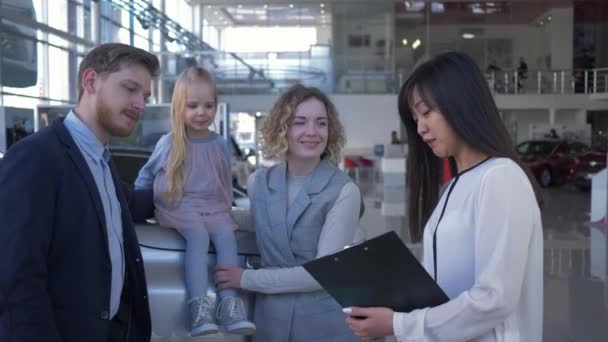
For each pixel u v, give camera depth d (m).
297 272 2.44
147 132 8.31
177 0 20.42
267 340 2.53
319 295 2.50
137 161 6.73
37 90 10.96
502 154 1.74
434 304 1.74
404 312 1.82
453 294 1.74
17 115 9.88
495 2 30.66
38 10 10.93
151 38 16.70
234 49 29.16
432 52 30.77
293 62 25.48
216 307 2.54
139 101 2.12
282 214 2.54
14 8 9.95
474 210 1.71
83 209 1.98
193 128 2.80
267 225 2.56
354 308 1.82
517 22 30.70
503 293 1.61
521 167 1.73
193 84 2.75
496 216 1.65
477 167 1.75
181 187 2.70
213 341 2.56
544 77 27.92
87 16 12.91
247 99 25.11
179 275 2.58
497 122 1.76
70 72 12.50
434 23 30.69
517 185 1.67
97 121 2.11
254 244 2.82
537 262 1.71
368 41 29.20
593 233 10.11
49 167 1.92
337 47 29.16
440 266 1.76
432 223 1.84
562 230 10.49
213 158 2.81
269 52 25.38
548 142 20.62
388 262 1.69
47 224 1.88
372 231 10.23
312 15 29.05
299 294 2.50
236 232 2.88
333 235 2.46
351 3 28.97
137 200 2.76
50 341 1.80
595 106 26.81
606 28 31.03
